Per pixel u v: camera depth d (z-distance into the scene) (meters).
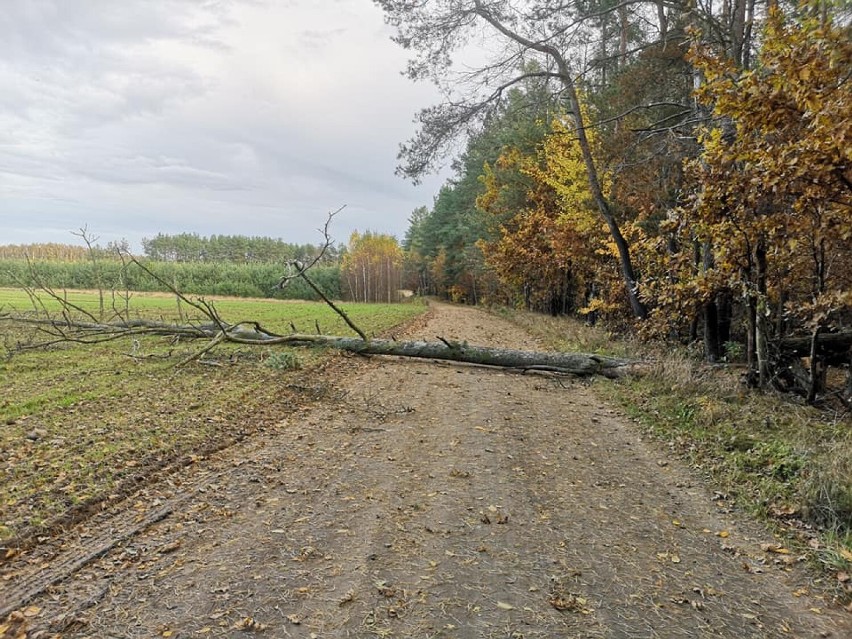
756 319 8.63
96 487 4.64
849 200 6.26
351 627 3.01
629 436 7.10
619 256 17.22
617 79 15.20
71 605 3.13
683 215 8.70
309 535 4.07
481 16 14.55
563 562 3.80
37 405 7.12
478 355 11.91
